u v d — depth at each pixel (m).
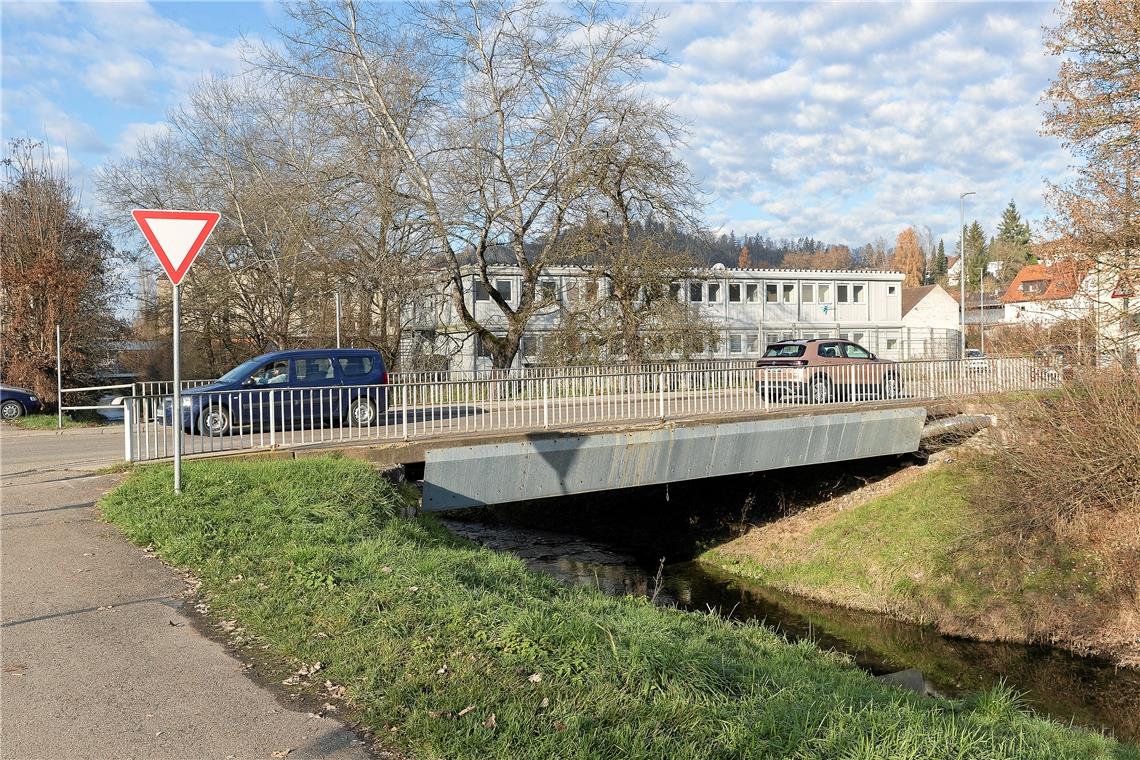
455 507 12.49
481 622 5.54
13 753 3.91
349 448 11.73
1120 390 14.77
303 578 6.47
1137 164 18.09
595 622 5.77
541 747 3.92
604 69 26.09
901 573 16.02
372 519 8.91
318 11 25.28
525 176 26.59
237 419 15.16
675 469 14.88
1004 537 15.26
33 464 12.68
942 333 59.84
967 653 13.35
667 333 32.06
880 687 7.18
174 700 4.52
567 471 13.55
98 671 4.91
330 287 27.16
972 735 5.01
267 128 29.39
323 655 5.07
